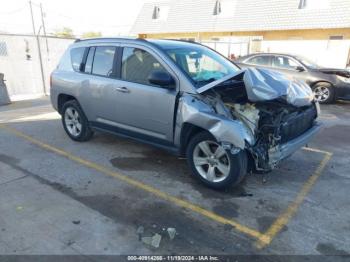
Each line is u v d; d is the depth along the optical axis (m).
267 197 3.73
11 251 2.74
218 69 4.46
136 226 3.12
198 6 26.00
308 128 4.39
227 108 3.57
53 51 12.58
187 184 4.02
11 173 4.28
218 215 3.34
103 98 4.76
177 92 3.87
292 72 10.06
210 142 3.73
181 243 2.89
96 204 3.51
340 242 2.94
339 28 19.19
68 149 5.22
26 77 11.94
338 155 5.17
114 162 4.69
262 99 3.52
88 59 5.09
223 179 3.73
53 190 3.82
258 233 3.05
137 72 4.36
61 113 5.75
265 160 3.49
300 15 20.66
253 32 22.81
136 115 4.38
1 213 3.31
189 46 4.68
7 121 7.15
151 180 4.12
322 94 9.88
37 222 3.16
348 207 3.55
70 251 2.76
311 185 4.06
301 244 2.90
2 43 11.11
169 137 4.09
